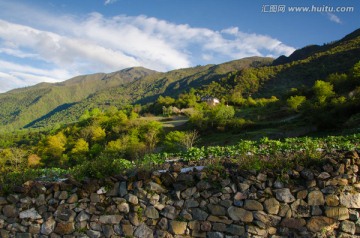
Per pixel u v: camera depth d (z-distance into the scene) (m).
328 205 6.21
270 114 64.81
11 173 8.88
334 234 6.16
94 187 7.32
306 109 53.59
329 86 62.97
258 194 6.46
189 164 7.91
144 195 7.06
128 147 53.72
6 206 7.73
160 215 6.94
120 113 88.50
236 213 6.52
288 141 9.21
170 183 6.99
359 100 39.81
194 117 66.56
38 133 127.25
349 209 6.19
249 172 6.57
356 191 6.23
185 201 6.84
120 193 7.20
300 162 6.57
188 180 6.87
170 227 6.83
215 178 6.70
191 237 6.72
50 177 8.91
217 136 53.72
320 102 51.31
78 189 7.42
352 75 64.56
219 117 62.12
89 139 75.25
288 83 129.12
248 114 70.06
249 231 6.41
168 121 80.50
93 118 95.75
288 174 6.43
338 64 123.50
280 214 6.34
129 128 71.75
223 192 6.64
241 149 8.50
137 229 7.00
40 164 59.06
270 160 6.84
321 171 6.36
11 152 57.09
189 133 52.09
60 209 7.43
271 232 6.34
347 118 37.69
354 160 6.39
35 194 7.62
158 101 120.12
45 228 7.45
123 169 7.75
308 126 42.44
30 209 7.60
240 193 6.54
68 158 62.25
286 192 6.36
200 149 9.34
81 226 7.28
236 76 151.50
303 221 6.25
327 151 7.34
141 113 112.12
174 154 9.63
